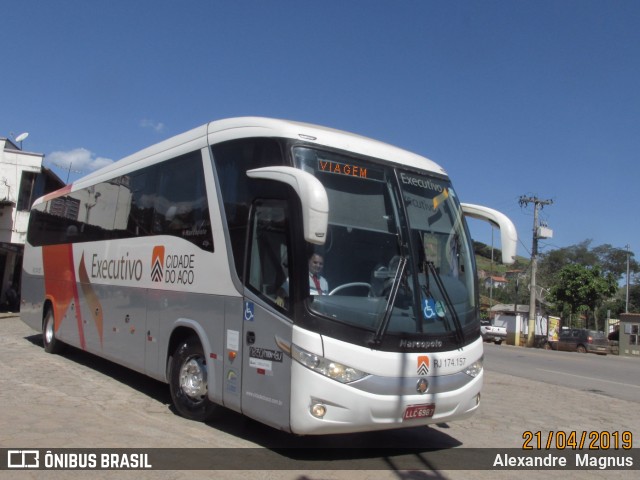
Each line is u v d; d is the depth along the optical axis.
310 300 5.30
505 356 24.05
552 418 9.08
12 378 9.03
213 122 7.10
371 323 5.45
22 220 26.25
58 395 7.97
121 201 9.13
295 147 5.81
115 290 8.95
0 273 27.69
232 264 6.26
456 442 7.06
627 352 37.16
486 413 9.09
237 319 6.11
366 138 6.74
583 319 63.22
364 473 5.54
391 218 6.07
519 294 66.69
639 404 11.32
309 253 5.41
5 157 26.31
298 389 5.22
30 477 4.87
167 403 7.93
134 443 5.92
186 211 7.26
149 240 8.03
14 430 6.12
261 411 5.66
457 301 6.29
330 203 5.71
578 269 47.22
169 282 7.42
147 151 8.66
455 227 6.72
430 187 6.63
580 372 18.33
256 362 5.77
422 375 5.63
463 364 6.06
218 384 6.31
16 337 14.90
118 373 10.10
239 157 6.40
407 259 5.93
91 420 6.73
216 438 6.30
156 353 7.62
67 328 10.91
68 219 11.38
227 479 5.08
